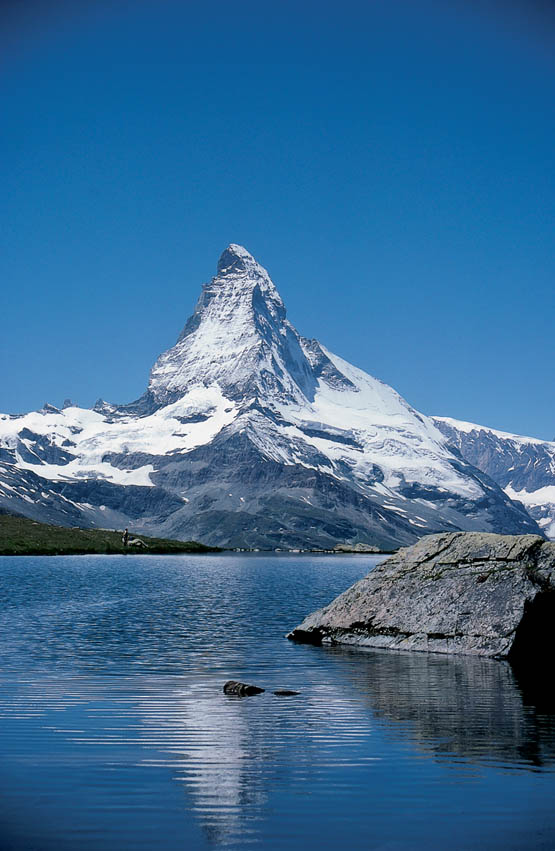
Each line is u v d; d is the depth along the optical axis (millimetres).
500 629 53625
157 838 23562
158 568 184000
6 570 153500
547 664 51438
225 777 28516
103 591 109375
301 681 45094
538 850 23062
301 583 142625
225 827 24359
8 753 30812
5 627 67375
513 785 27984
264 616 80375
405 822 24891
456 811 25719
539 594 53750
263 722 35875
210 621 75000
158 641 60375
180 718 36250
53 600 93375
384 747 32219
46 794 26734
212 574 170125
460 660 52500
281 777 28594
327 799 26609
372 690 42750
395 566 62594
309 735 33844
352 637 59594
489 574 57031
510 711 38188
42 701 39094
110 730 34094
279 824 24641
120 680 44438
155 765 29672
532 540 57812
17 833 23766
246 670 48250
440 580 58875
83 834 23766
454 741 33062
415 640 56656
